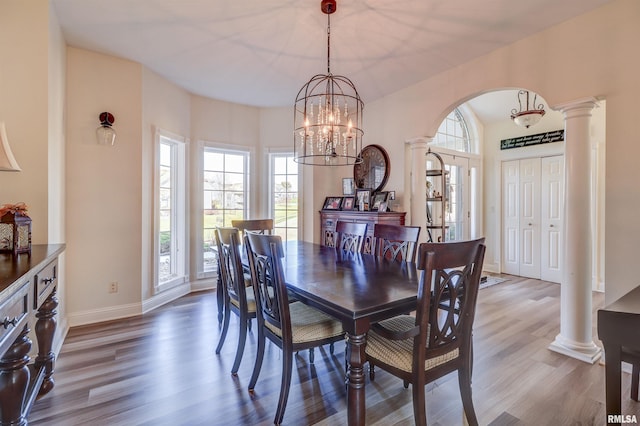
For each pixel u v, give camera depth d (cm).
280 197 473
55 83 239
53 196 233
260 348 197
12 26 209
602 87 226
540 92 261
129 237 320
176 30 261
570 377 211
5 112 207
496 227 533
